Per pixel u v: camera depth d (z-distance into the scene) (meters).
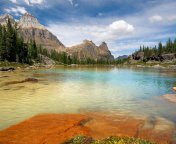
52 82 26.44
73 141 5.64
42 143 5.65
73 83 25.83
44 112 10.53
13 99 14.06
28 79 27.61
